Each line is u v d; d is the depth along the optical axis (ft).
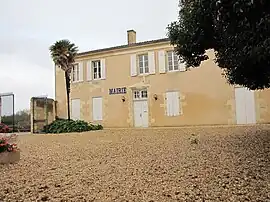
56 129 66.28
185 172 20.47
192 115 68.80
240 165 22.03
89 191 16.83
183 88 70.08
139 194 16.10
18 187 17.85
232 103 65.41
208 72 67.62
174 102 70.85
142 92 75.10
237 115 65.00
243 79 28.63
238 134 39.50
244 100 64.59
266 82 29.40
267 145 29.27
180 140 36.70
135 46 75.56
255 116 63.57
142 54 75.31
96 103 80.18
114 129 67.10
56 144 39.14
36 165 24.75
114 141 39.65
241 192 16.05
